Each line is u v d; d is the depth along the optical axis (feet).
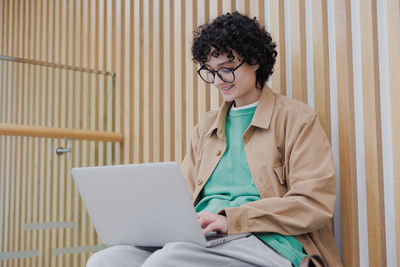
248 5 6.41
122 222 4.13
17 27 13.32
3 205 7.06
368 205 4.93
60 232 7.66
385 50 5.02
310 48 5.71
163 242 4.00
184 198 3.57
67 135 7.85
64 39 10.89
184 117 7.36
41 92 7.77
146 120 8.04
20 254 7.16
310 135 4.54
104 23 9.26
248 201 4.57
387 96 4.98
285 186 4.64
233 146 4.99
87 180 4.17
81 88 8.30
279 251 4.02
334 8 5.35
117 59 8.80
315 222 4.16
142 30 8.37
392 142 4.77
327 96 5.39
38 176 7.51
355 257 4.99
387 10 4.87
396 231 4.70
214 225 3.93
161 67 7.90
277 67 5.86
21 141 7.38
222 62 4.84
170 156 7.50
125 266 3.99
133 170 3.77
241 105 5.15
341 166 5.14
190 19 7.27
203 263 3.64
